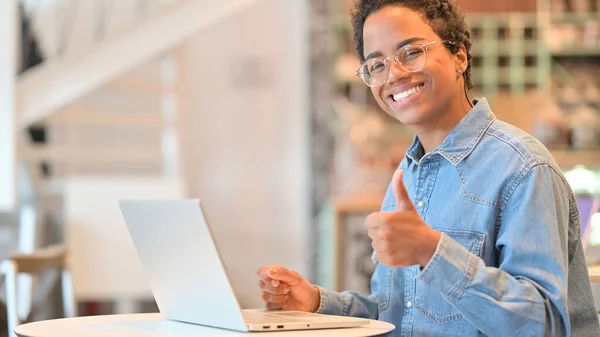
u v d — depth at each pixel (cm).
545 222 147
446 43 164
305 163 716
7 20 553
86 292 498
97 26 605
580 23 704
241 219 739
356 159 665
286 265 736
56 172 662
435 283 138
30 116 573
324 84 689
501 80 711
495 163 158
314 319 149
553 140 666
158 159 677
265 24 742
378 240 137
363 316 183
